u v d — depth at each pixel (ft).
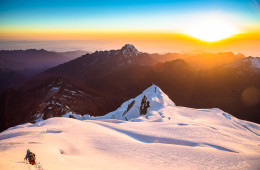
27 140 114.83
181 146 131.13
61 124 180.65
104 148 120.16
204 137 173.27
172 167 93.30
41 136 128.16
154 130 185.26
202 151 120.78
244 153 130.82
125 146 125.29
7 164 61.62
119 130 184.03
